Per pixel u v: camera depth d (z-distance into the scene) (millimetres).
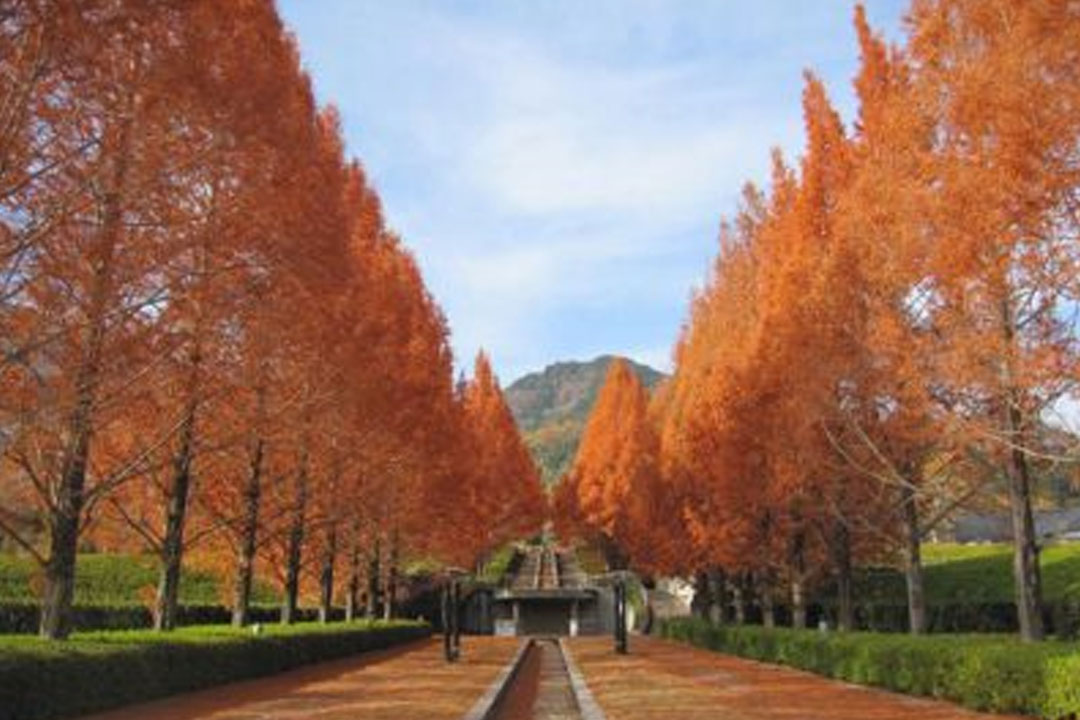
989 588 34625
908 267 12414
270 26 12891
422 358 26500
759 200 27422
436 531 31703
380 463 23219
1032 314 11656
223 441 16375
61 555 12938
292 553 23719
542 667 26219
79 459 13008
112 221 9398
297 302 13469
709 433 26172
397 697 14281
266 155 10789
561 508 68562
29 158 8273
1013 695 11344
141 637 14828
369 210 23844
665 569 37594
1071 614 26062
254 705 12820
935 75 12516
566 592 54469
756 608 38125
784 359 19406
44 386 9883
